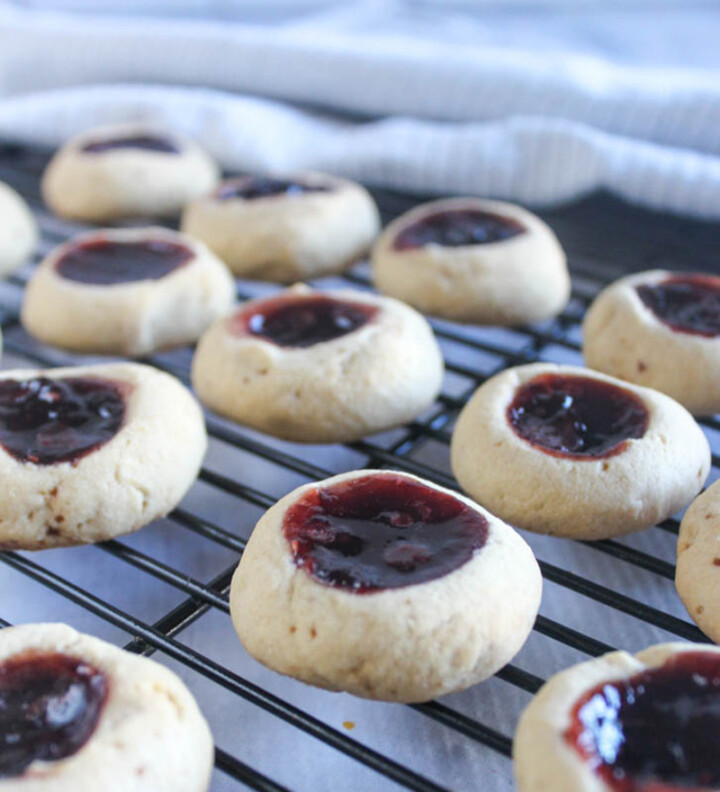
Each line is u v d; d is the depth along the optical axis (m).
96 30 0.40
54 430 0.25
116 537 0.25
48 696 0.21
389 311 0.28
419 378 0.27
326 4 0.49
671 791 0.20
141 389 0.26
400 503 0.23
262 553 0.23
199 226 0.33
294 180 0.34
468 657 0.22
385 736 0.23
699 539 0.23
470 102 0.36
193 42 0.39
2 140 0.39
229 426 0.29
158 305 0.30
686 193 0.33
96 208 0.35
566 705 0.21
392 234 0.32
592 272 0.34
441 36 0.44
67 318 0.30
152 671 0.21
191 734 0.21
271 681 0.24
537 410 0.26
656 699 0.21
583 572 0.25
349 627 0.21
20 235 0.34
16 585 0.25
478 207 0.32
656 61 0.42
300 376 0.27
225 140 0.37
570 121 0.35
